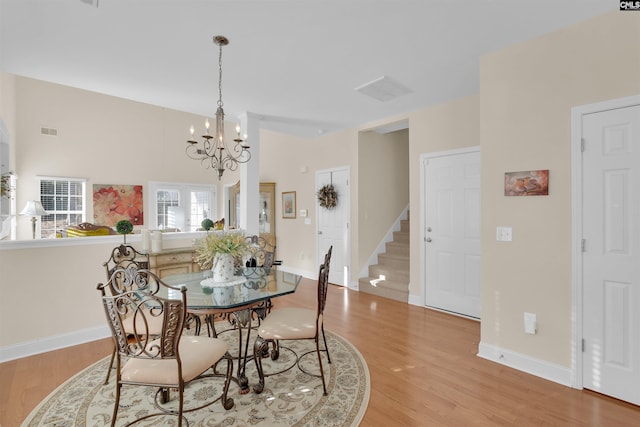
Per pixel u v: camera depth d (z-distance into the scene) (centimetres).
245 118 422
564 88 229
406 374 245
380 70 297
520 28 230
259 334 226
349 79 316
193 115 848
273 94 355
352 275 513
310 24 223
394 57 272
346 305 425
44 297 284
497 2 200
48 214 610
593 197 217
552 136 234
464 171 375
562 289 231
